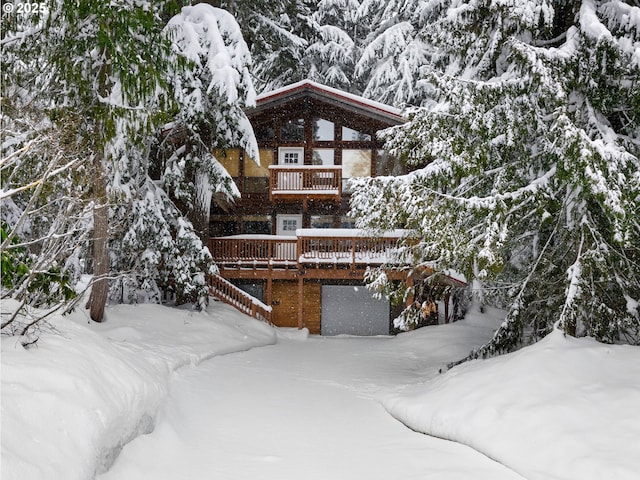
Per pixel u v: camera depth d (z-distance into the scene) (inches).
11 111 352.8
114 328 553.3
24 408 211.3
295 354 677.9
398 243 530.9
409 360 657.0
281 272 887.7
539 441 284.2
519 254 532.7
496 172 466.0
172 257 725.3
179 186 749.9
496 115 439.2
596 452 260.8
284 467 287.1
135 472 252.8
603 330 425.4
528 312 481.1
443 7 673.0
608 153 377.4
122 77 478.0
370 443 332.2
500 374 362.3
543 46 482.3
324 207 994.1
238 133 780.6
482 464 289.6
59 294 351.6
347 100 954.7
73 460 209.6
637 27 413.4
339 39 1328.7
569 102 441.7
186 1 684.7
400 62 1116.5
